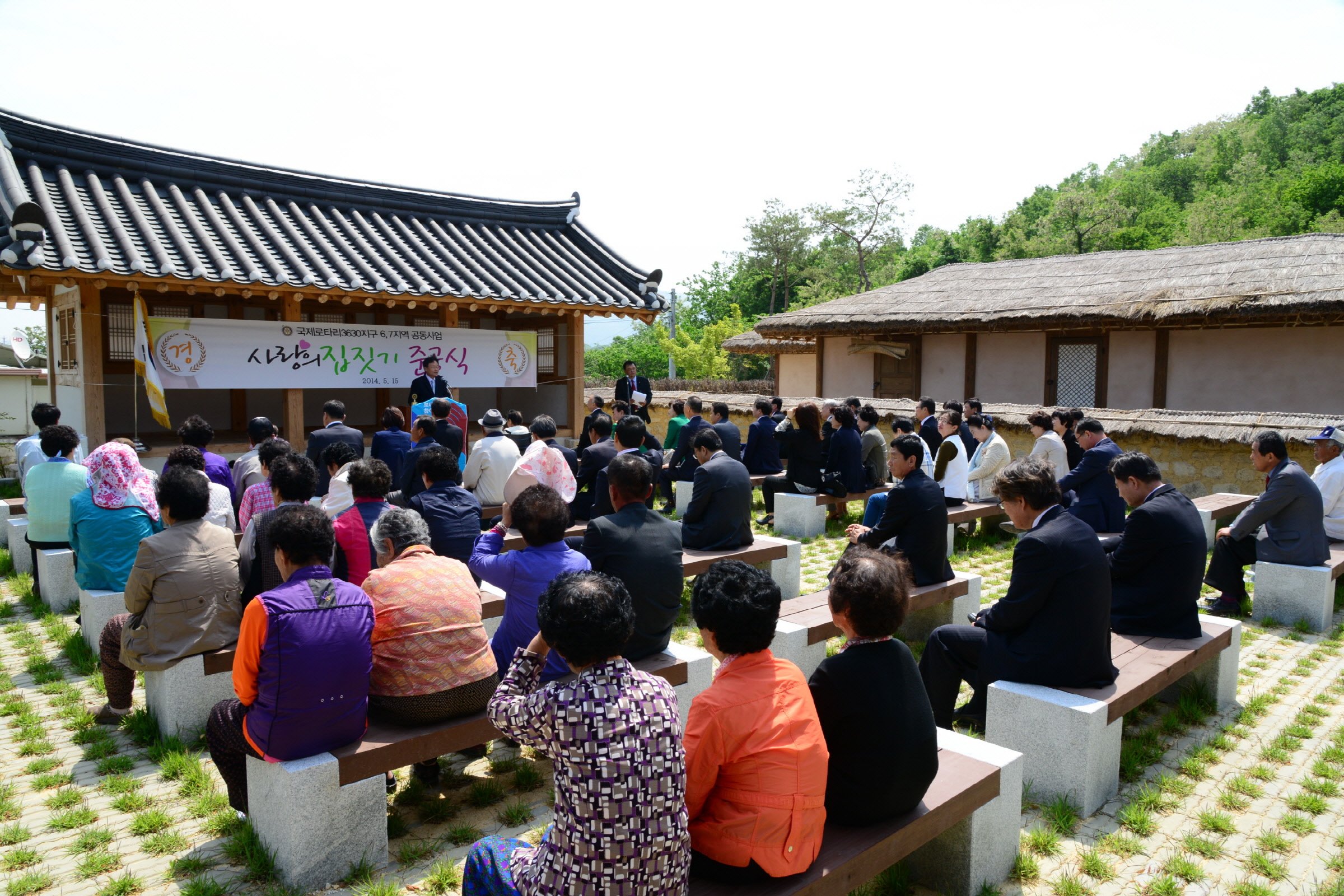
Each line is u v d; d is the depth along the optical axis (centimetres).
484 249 1212
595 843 205
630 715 212
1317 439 723
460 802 367
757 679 232
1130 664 412
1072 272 1741
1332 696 489
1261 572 632
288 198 1113
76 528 517
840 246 5178
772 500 976
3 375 1553
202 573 409
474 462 730
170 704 411
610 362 4225
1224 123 6681
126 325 1068
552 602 221
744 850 224
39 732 428
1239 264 1452
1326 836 341
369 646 311
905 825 264
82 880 306
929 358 1758
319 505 712
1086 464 755
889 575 257
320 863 301
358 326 1028
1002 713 380
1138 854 330
